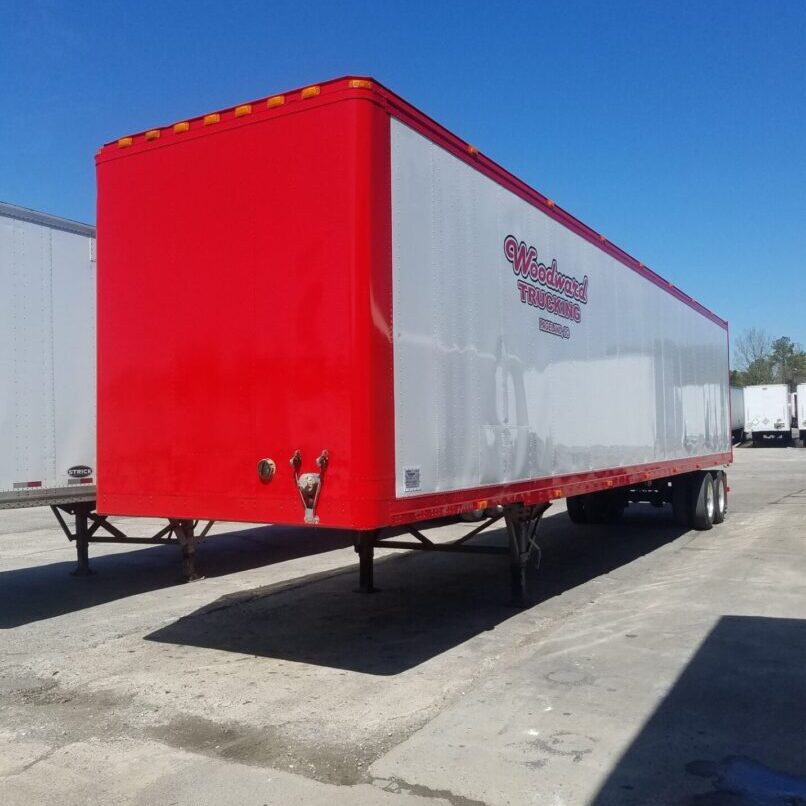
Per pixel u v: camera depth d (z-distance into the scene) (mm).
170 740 4898
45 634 7473
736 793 4113
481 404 6926
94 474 8625
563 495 8523
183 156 6391
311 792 4168
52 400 8164
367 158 5609
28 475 7906
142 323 6551
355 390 5520
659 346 12078
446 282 6480
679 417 12984
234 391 6062
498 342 7262
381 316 5668
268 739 4887
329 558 11594
